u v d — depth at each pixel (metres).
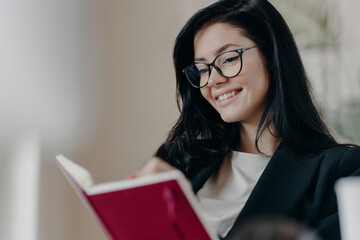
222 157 1.75
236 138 1.76
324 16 3.28
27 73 2.84
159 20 3.44
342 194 0.63
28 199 2.78
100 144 3.17
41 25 2.92
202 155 1.76
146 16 3.40
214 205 1.62
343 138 3.17
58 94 2.98
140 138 3.33
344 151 1.58
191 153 1.77
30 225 2.78
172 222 0.99
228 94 1.64
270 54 1.64
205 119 1.79
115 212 1.06
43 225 2.83
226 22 1.65
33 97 2.85
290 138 1.61
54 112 2.95
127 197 1.03
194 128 1.79
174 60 1.81
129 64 3.32
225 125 1.76
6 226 2.69
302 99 1.65
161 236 1.04
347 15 3.40
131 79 3.32
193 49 1.79
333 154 1.57
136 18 3.37
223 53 1.63
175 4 3.49
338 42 3.31
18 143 2.78
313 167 1.55
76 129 3.05
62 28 3.02
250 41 1.63
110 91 3.23
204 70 1.68
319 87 3.35
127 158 3.27
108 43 3.25
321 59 3.37
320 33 3.30
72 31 3.07
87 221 2.98
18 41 2.81
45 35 2.94
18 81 2.79
